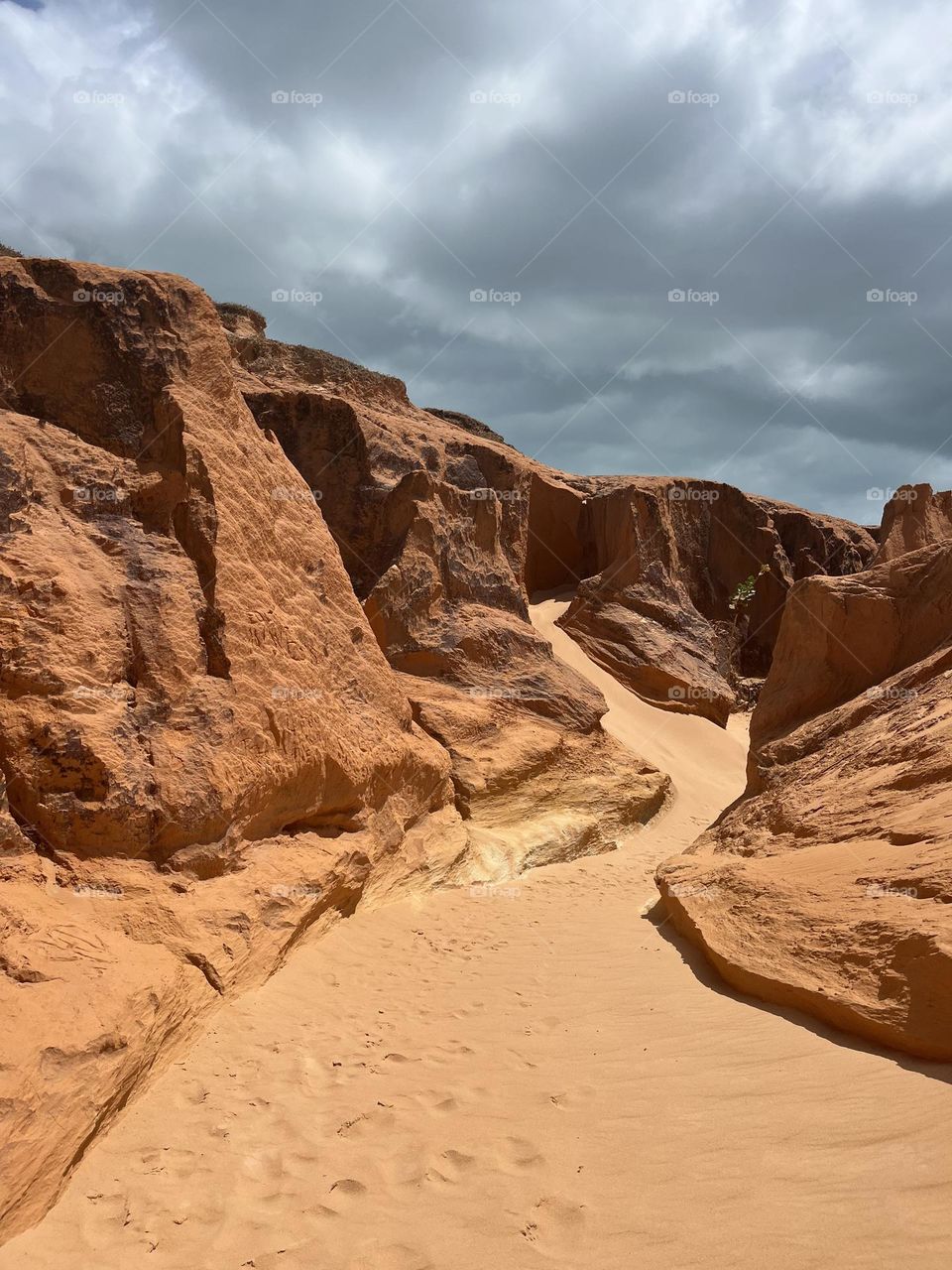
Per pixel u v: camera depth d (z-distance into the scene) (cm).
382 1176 465
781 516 4175
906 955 517
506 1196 430
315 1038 659
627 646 2705
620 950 861
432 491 1838
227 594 939
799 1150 416
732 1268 342
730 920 735
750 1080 503
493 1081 566
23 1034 492
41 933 593
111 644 807
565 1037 634
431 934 976
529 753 1566
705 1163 423
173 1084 569
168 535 948
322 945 859
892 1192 364
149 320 1045
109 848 712
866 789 809
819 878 688
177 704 825
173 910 698
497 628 1784
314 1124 525
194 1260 407
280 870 842
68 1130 466
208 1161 488
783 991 596
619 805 1683
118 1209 445
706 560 3778
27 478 862
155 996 578
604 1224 392
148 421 1003
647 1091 516
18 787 692
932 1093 436
